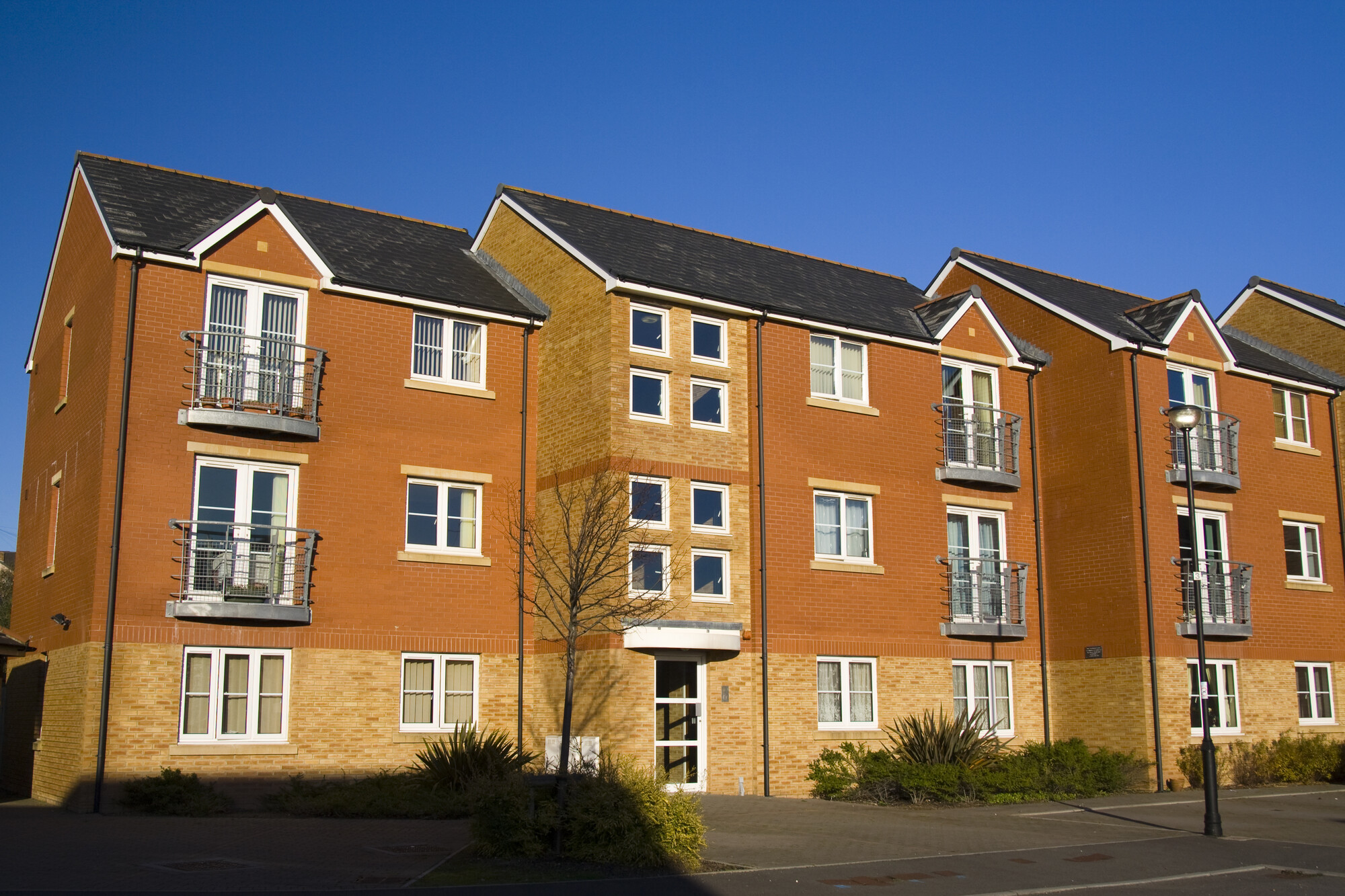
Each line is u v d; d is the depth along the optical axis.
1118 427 22.78
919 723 20.61
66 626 18.12
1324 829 16.30
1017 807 18.25
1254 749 23.06
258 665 17.62
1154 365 23.23
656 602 17.94
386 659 18.55
